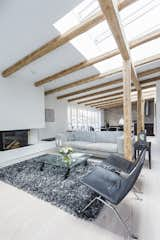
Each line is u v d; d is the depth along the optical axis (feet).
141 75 16.65
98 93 23.56
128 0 6.72
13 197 7.12
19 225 5.25
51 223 5.31
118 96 27.71
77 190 7.52
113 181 6.24
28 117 15.88
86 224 5.24
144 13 9.10
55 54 11.52
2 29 8.20
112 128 32.35
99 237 4.65
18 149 14.75
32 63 12.70
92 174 6.70
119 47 8.50
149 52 13.06
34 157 14.61
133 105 39.17
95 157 13.67
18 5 6.71
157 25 9.70
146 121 36.45
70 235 4.75
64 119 25.32
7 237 4.72
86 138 16.52
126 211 5.90
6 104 13.66
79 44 11.02
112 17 6.21
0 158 12.82
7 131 14.71
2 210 6.13
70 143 15.38
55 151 17.47
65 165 9.28
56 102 23.54
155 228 4.99
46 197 6.97
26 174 9.93
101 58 11.77
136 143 11.54
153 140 24.02
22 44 9.73
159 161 12.59
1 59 11.37
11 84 14.14
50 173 10.03
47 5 6.85
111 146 12.60
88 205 5.91
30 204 6.51
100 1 5.41
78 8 7.97
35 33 8.73
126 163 7.82
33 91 16.56
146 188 7.81
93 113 38.60
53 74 14.84
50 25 8.17
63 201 6.59
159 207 6.14
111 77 17.57
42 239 4.60
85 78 16.63
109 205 5.35
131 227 5.04
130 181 4.95
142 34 10.21
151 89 26.16
